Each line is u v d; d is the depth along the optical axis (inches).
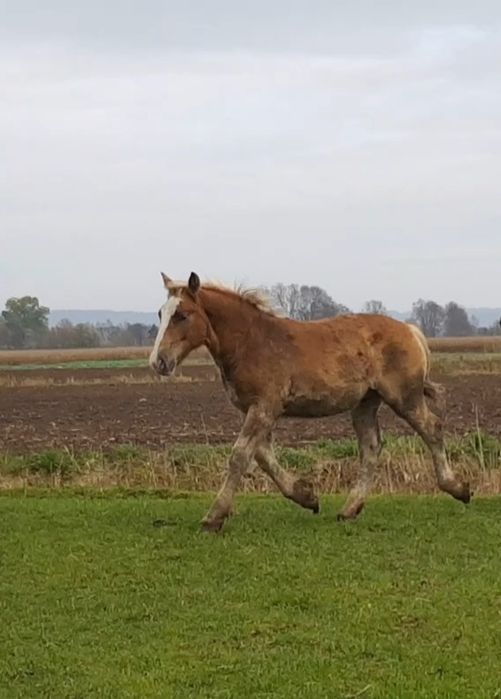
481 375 1676.9
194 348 431.5
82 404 1275.8
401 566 370.9
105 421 1045.2
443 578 353.7
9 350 4734.3
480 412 1029.2
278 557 383.9
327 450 711.7
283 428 916.6
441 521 447.5
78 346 5270.7
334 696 255.0
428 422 473.7
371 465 468.8
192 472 645.9
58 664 280.2
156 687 262.2
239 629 304.8
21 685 266.8
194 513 474.9
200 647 291.1
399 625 305.4
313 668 272.7
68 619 316.8
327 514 470.0
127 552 394.0
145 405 1243.2
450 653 281.9
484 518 452.8
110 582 355.3
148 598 336.5
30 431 950.4
